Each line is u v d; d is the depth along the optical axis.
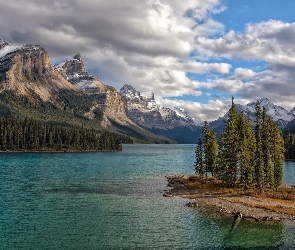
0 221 50.25
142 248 39.41
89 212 56.91
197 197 72.06
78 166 147.50
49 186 85.50
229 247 39.84
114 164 164.62
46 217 53.09
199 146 102.38
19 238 42.50
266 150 79.94
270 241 42.16
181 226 48.62
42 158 189.75
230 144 83.69
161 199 69.62
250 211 57.78
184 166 167.38
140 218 53.09
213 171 99.19
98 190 80.69
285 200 69.25
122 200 68.12
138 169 142.88
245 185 82.38
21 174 111.19
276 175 80.81
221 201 67.12
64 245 40.09
